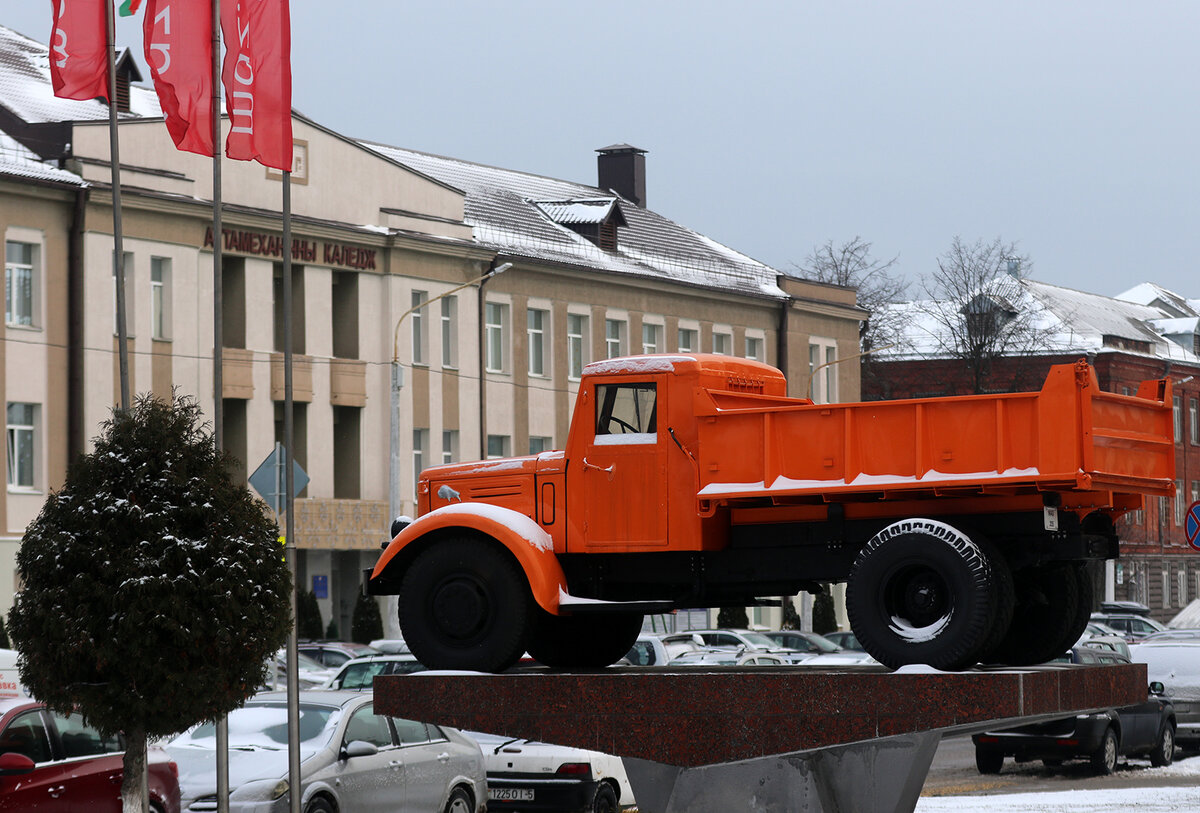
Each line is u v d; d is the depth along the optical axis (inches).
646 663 1206.9
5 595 1672.0
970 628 512.4
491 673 572.7
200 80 721.0
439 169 2385.6
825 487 537.0
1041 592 586.2
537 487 593.0
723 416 557.3
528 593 574.9
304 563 1961.1
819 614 2429.9
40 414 1705.2
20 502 1692.9
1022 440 513.0
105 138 1765.5
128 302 1772.9
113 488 546.3
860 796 526.0
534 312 2267.5
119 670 531.8
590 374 588.4
